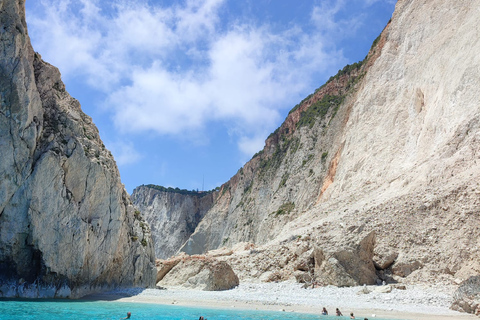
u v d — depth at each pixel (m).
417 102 47.25
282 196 79.69
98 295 23.42
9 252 20.53
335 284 25.86
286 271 31.14
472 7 44.25
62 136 23.34
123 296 23.50
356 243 27.36
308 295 24.08
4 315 15.49
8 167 20.50
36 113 21.95
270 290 26.75
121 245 26.94
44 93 23.56
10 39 20.91
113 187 25.95
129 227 29.33
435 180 32.69
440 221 27.91
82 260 22.69
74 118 24.73
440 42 47.09
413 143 43.66
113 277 26.34
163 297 23.52
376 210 32.19
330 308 19.39
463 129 34.72
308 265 30.33
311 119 89.88
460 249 24.94
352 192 45.00
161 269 32.88
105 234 24.95
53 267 21.44
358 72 89.06
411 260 26.14
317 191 70.00
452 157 33.28
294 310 18.84
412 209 29.98
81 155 23.56
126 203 29.62
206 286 28.20
